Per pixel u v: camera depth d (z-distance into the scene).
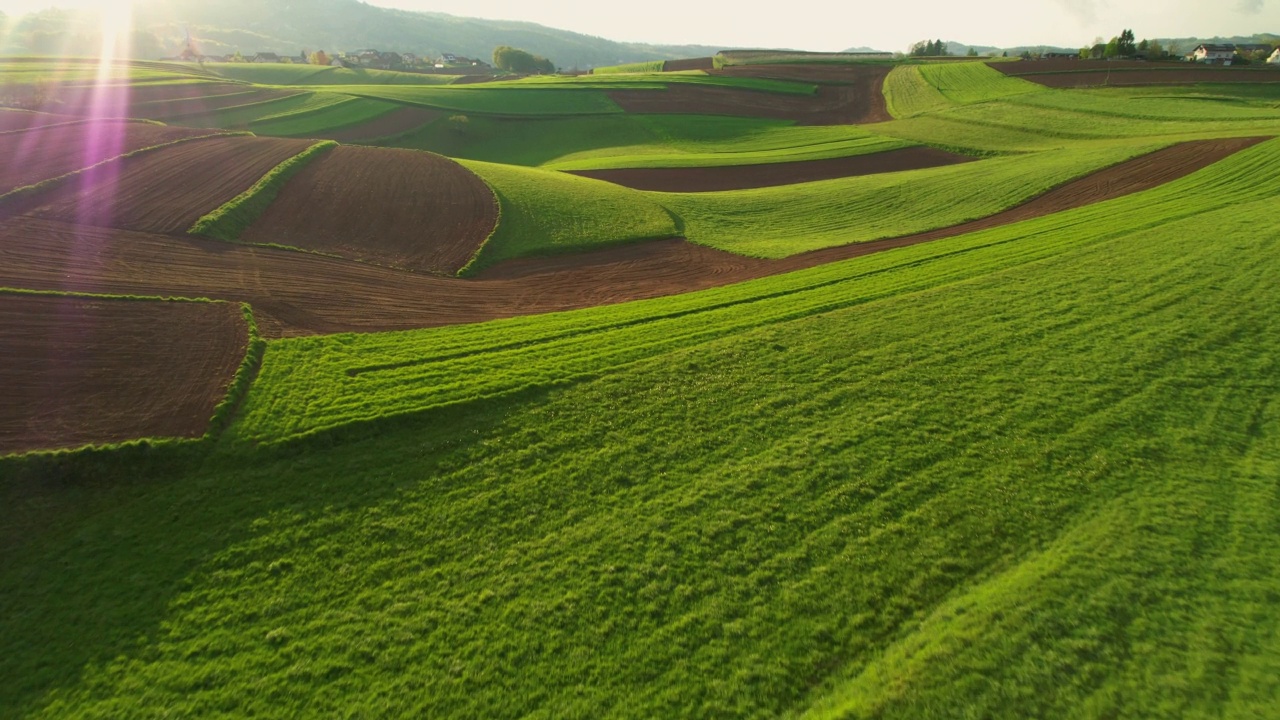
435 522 16.25
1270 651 11.38
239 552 15.30
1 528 15.75
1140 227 36.31
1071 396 20.23
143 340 23.61
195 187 40.12
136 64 118.19
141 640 13.19
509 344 26.00
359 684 12.36
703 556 15.01
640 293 33.88
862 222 46.62
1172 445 17.69
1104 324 24.73
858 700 11.30
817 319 27.31
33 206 34.50
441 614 13.77
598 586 14.32
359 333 26.64
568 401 21.42
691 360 23.98
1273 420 18.53
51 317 24.31
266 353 23.78
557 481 17.66
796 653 12.57
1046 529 15.05
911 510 16.00
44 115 55.19
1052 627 12.18
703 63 165.00
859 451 18.31
